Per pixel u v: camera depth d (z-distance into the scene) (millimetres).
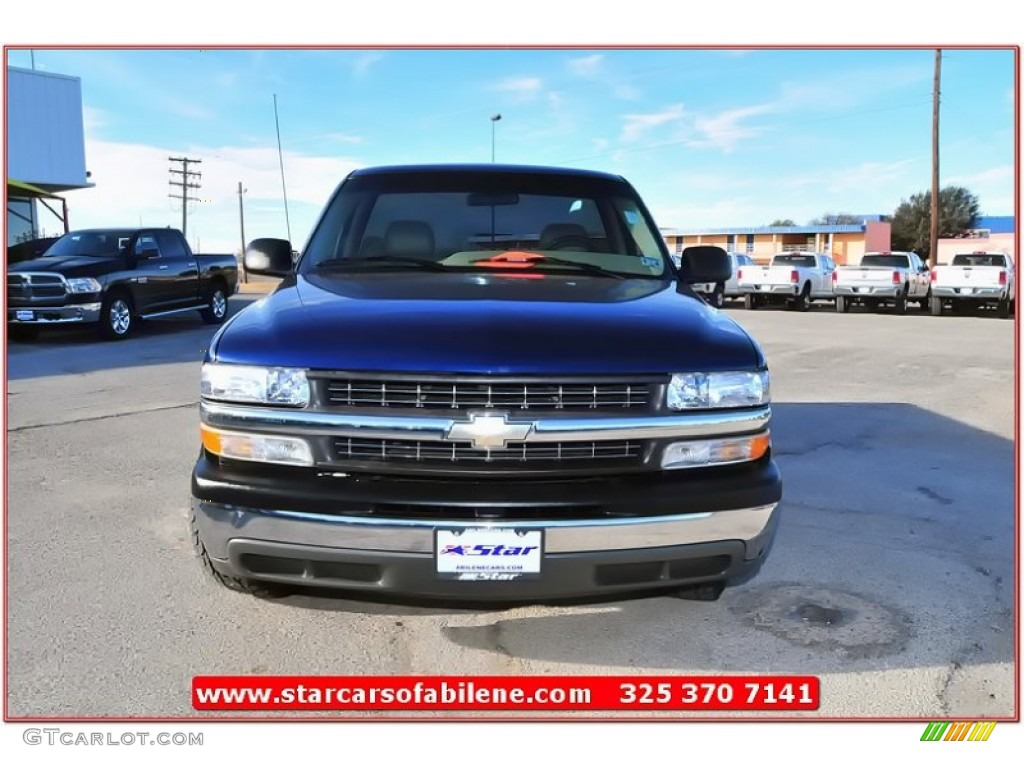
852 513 4395
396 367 2453
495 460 2477
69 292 11992
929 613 3217
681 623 3137
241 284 33250
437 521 2443
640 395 2537
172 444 5816
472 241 3744
